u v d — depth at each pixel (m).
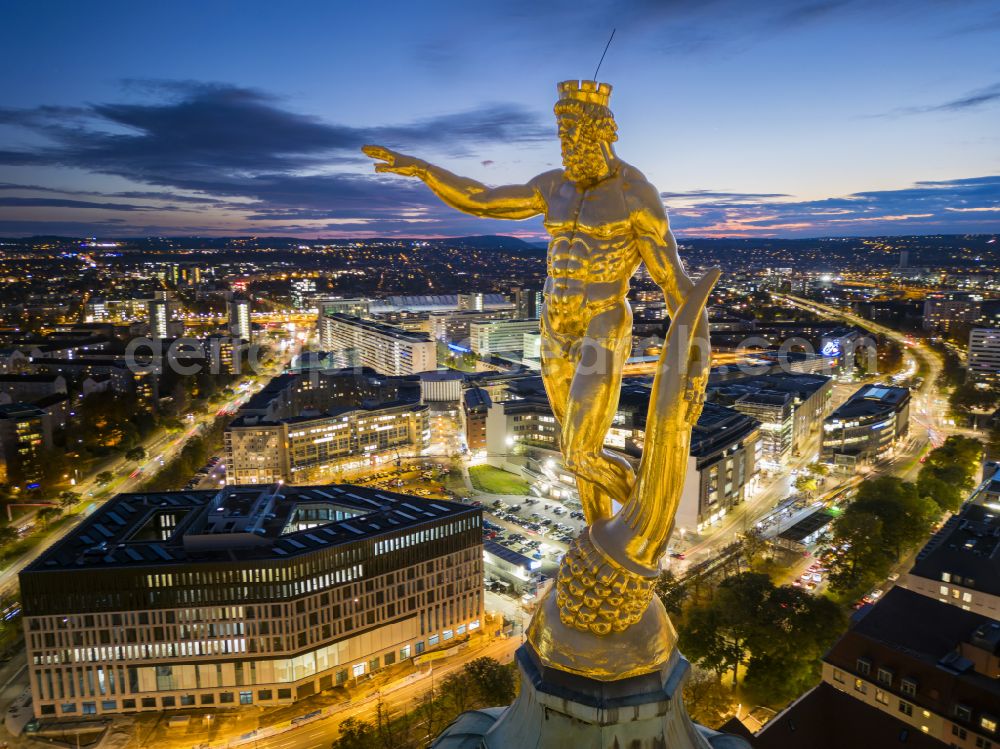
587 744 19.72
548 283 20.17
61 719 120.06
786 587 119.88
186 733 116.62
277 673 123.06
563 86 18.67
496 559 170.38
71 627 118.44
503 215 21.03
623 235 18.91
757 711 106.12
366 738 101.44
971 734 77.50
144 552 124.56
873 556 146.25
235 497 146.75
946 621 90.06
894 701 84.12
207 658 121.88
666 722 20.11
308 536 130.88
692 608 121.06
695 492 183.62
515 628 148.25
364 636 131.25
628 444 187.25
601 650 19.48
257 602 121.69
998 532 133.50
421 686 128.25
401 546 133.88
